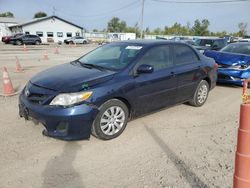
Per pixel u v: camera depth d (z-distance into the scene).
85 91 4.18
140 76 4.92
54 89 4.24
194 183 3.35
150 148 4.29
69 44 46.06
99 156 4.00
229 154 4.12
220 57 8.95
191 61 6.20
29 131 4.79
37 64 15.05
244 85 2.23
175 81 5.64
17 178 3.42
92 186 3.28
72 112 4.05
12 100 6.80
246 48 9.54
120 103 4.62
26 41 39.84
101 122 4.39
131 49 5.30
